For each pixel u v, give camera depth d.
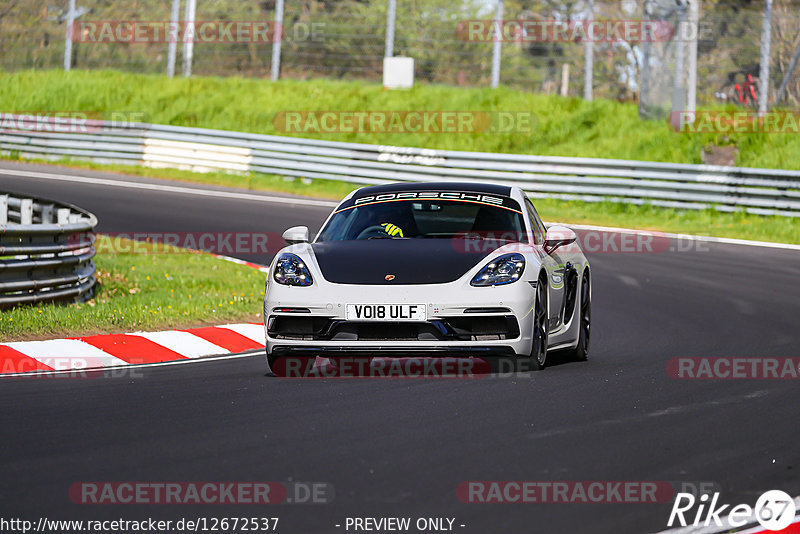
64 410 21.25
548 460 17.20
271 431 19.16
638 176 74.44
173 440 18.36
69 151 93.06
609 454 17.77
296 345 25.23
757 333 35.16
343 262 26.03
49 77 116.06
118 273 45.88
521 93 105.62
